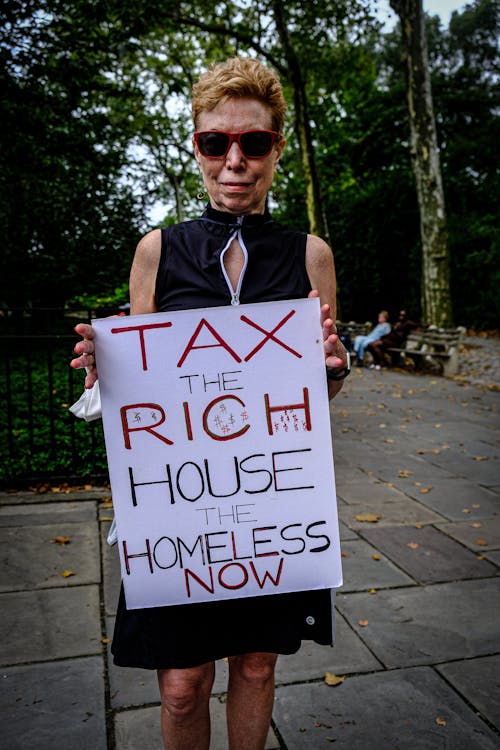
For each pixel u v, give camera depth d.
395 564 3.42
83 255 12.80
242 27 16.58
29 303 12.55
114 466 1.50
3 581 3.14
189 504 1.51
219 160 1.49
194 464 1.51
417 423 7.30
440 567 3.38
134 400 1.49
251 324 1.49
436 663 2.49
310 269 1.57
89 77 9.54
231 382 1.51
